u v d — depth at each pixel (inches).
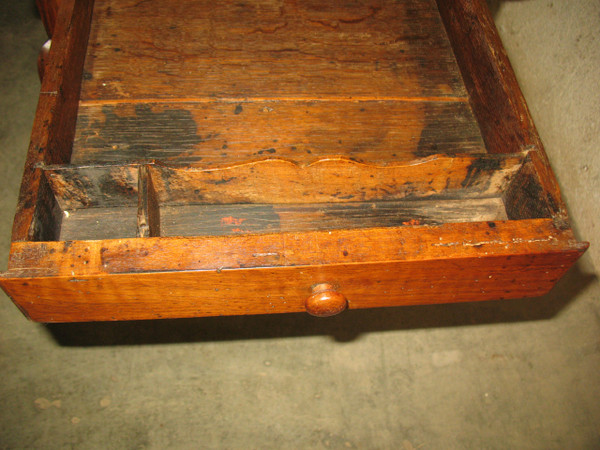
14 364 64.3
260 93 52.4
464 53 54.7
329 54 56.0
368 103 52.7
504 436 65.5
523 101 45.9
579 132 67.1
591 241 69.2
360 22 58.9
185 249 33.3
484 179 45.5
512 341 71.6
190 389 65.6
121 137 48.4
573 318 72.7
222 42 55.9
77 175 40.2
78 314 36.9
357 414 65.7
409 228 35.2
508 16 78.4
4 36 83.0
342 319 72.6
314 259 33.4
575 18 64.6
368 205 47.4
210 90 52.1
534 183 41.9
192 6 58.5
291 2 59.9
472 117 53.2
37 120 41.8
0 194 72.4
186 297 35.8
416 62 56.4
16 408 61.9
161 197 44.5
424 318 73.1
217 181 43.3
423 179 45.0
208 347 68.9
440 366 69.8
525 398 68.0
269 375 67.5
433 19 60.4
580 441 65.4
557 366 70.1
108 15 56.8
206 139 48.8
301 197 46.2
